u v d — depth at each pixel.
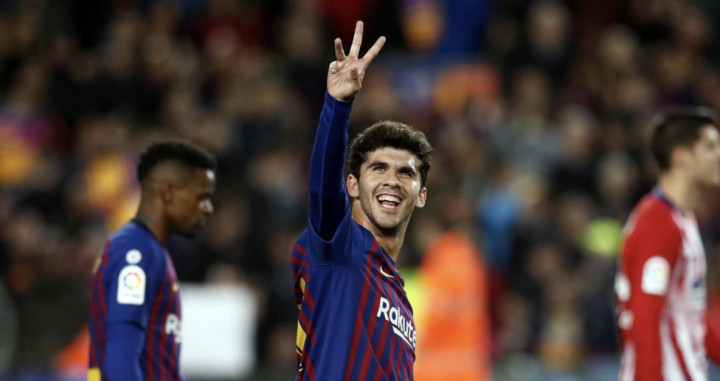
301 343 15.84
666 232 21.03
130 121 44.91
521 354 36.19
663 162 21.86
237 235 37.84
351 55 15.30
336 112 15.08
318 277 15.53
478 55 49.69
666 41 51.53
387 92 44.12
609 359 35.78
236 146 41.19
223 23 48.34
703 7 53.81
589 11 50.97
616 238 40.25
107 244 18.69
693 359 21.16
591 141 44.22
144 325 17.98
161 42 46.53
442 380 31.62
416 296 33.88
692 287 21.41
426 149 16.25
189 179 19.27
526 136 43.75
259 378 33.25
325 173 15.08
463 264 32.28
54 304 35.00
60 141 45.06
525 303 37.19
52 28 48.00
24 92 45.19
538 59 47.53
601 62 48.53
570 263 38.81
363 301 15.52
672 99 48.41
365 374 15.28
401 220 15.90
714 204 42.34
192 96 45.06
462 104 44.44
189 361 32.34
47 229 39.69
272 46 49.56
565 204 40.19
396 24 49.81
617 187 42.22
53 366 34.09
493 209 39.62
